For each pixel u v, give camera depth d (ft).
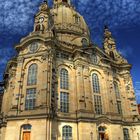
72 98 177.99
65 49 194.59
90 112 171.63
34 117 147.95
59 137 153.48
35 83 167.53
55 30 229.86
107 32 273.75
